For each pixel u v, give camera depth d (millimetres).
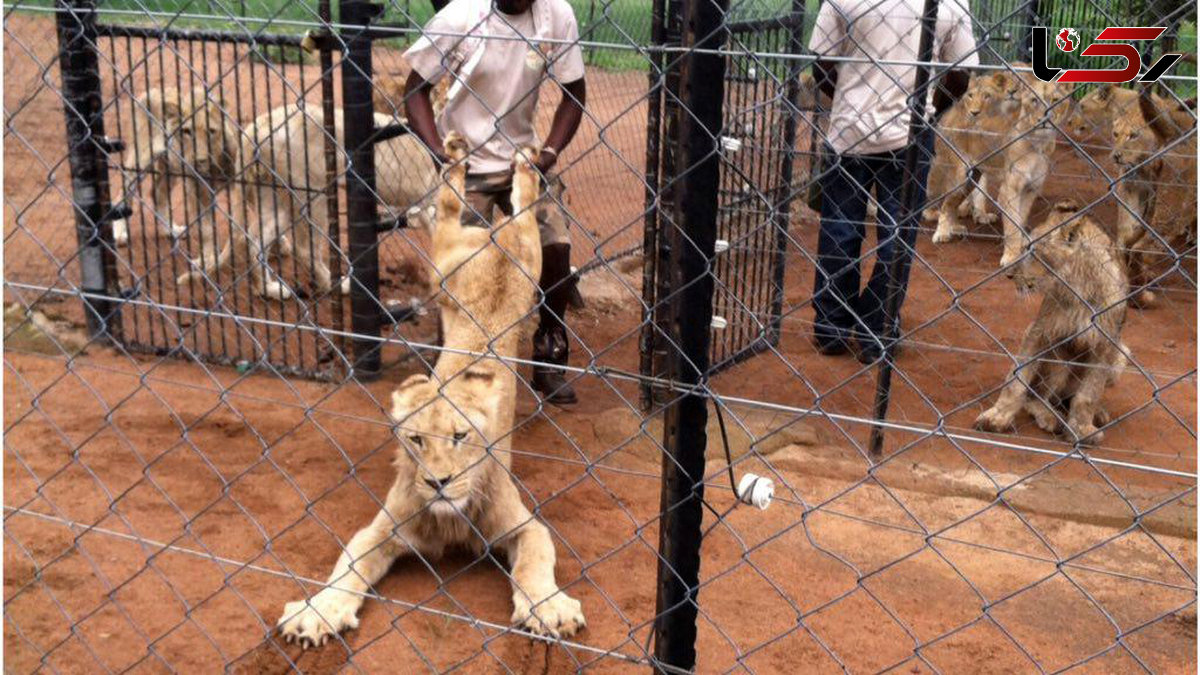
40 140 10547
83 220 6211
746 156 6488
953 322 6816
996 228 9055
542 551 4008
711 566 4215
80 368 6109
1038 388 5699
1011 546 4449
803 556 4312
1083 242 5254
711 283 2271
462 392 3826
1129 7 3598
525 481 4926
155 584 3994
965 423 5664
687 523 2396
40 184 9391
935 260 8102
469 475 3771
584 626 3736
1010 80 8492
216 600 3898
